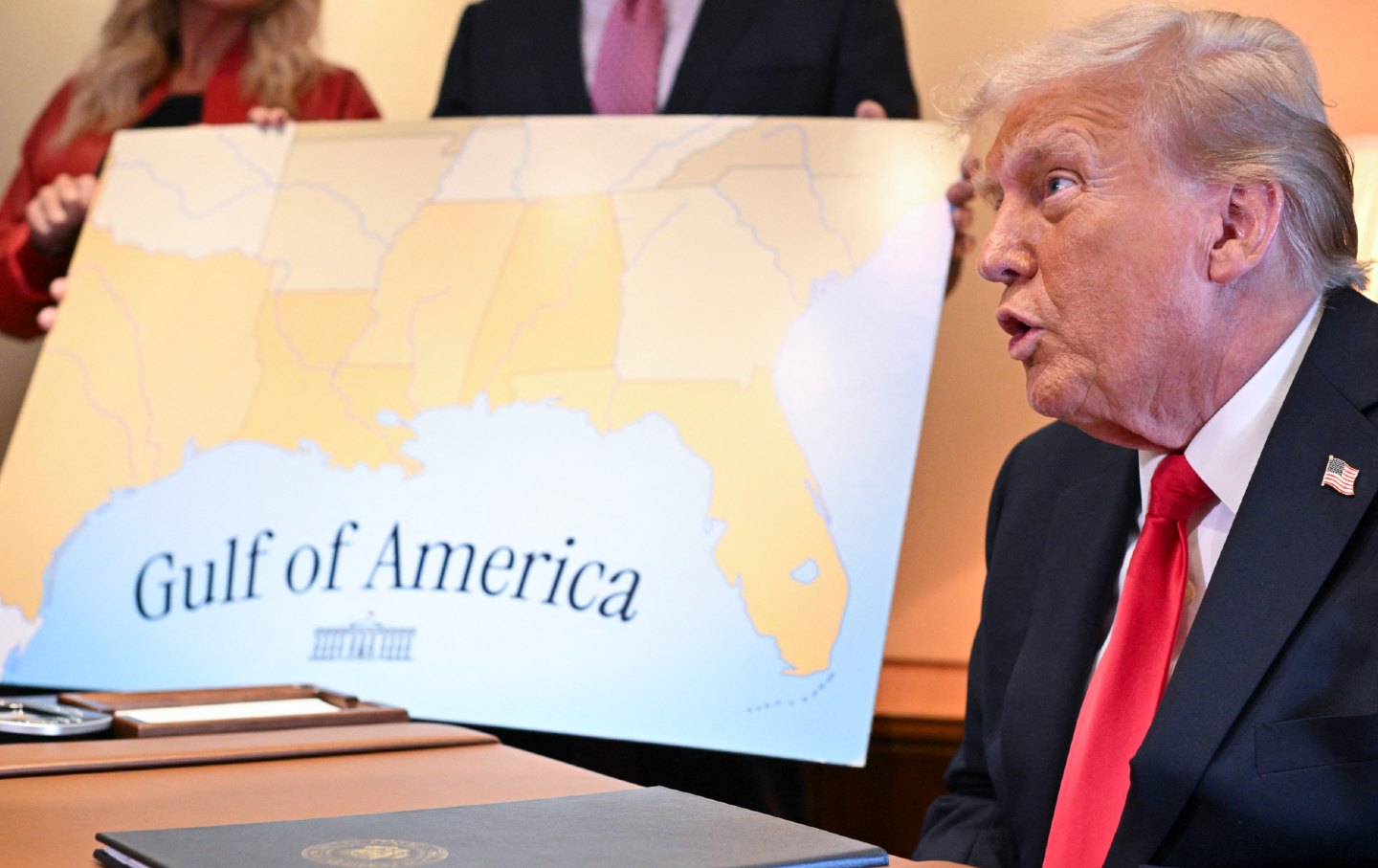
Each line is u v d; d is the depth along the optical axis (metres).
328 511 2.24
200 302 2.46
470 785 1.07
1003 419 3.06
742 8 2.65
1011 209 1.29
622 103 2.64
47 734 1.21
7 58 3.50
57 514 2.34
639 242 2.30
